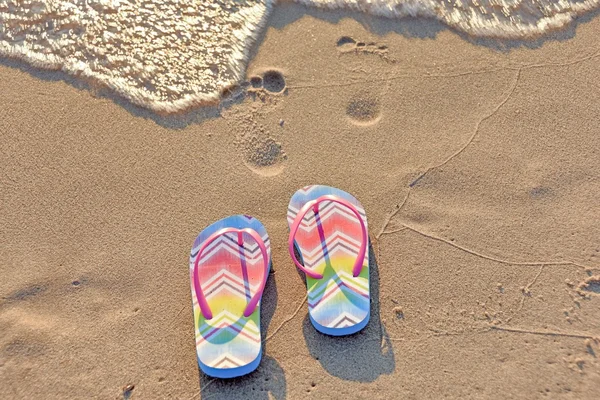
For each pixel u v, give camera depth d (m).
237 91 1.33
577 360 1.17
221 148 1.29
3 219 1.23
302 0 1.41
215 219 1.24
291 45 1.37
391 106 1.33
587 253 1.23
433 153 1.29
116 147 1.29
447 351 1.17
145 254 1.22
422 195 1.27
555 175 1.28
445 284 1.21
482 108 1.33
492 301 1.20
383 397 1.14
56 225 1.23
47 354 1.16
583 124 1.33
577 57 1.39
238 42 1.37
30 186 1.26
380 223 1.25
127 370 1.16
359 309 1.17
